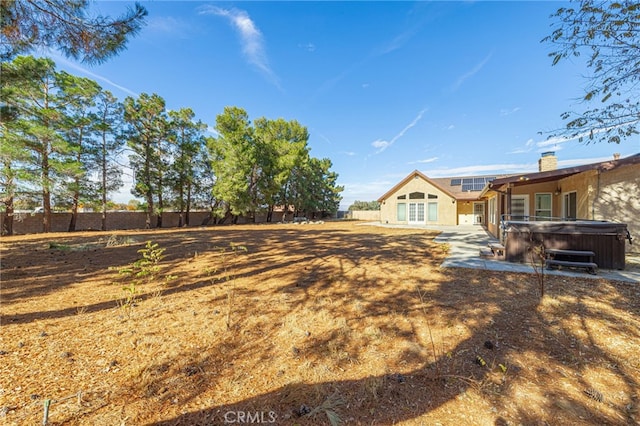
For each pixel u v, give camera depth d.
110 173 18.53
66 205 16.75
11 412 1.71
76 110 16.39
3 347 2.55
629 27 3.58
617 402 1.89
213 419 1.72
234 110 23.20
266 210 29.38
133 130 19.80
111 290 4.43
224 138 22.59
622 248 5.72
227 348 2.63
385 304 3.85
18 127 12.42
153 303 3.85
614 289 4.39
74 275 5.38
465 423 1.70
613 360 2.41
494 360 2.42
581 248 6.03
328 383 2.11
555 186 12.18
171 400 1.90
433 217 23.84
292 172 30.94
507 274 5.44
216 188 23.20
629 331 2.94
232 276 5.42
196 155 23.72
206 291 4.44
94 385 2.03
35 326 3.04
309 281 5.06
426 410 1.81
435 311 3.57
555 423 1.70
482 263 6.49
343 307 3.73
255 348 2.64
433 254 7.99
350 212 40.84
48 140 13.63
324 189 39.06
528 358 2.45
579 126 4.46
